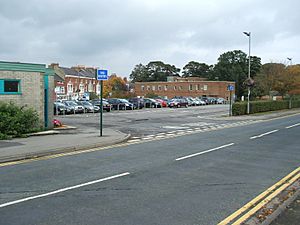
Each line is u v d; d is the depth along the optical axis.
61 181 8.22
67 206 6.40
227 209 6.31
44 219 5.71
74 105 39.62
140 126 23.19
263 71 56.28
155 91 103.69
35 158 11.20
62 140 14.59
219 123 26.23
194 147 13.76
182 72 137.00
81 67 108.12
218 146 14.08
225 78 105.00
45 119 18.95
